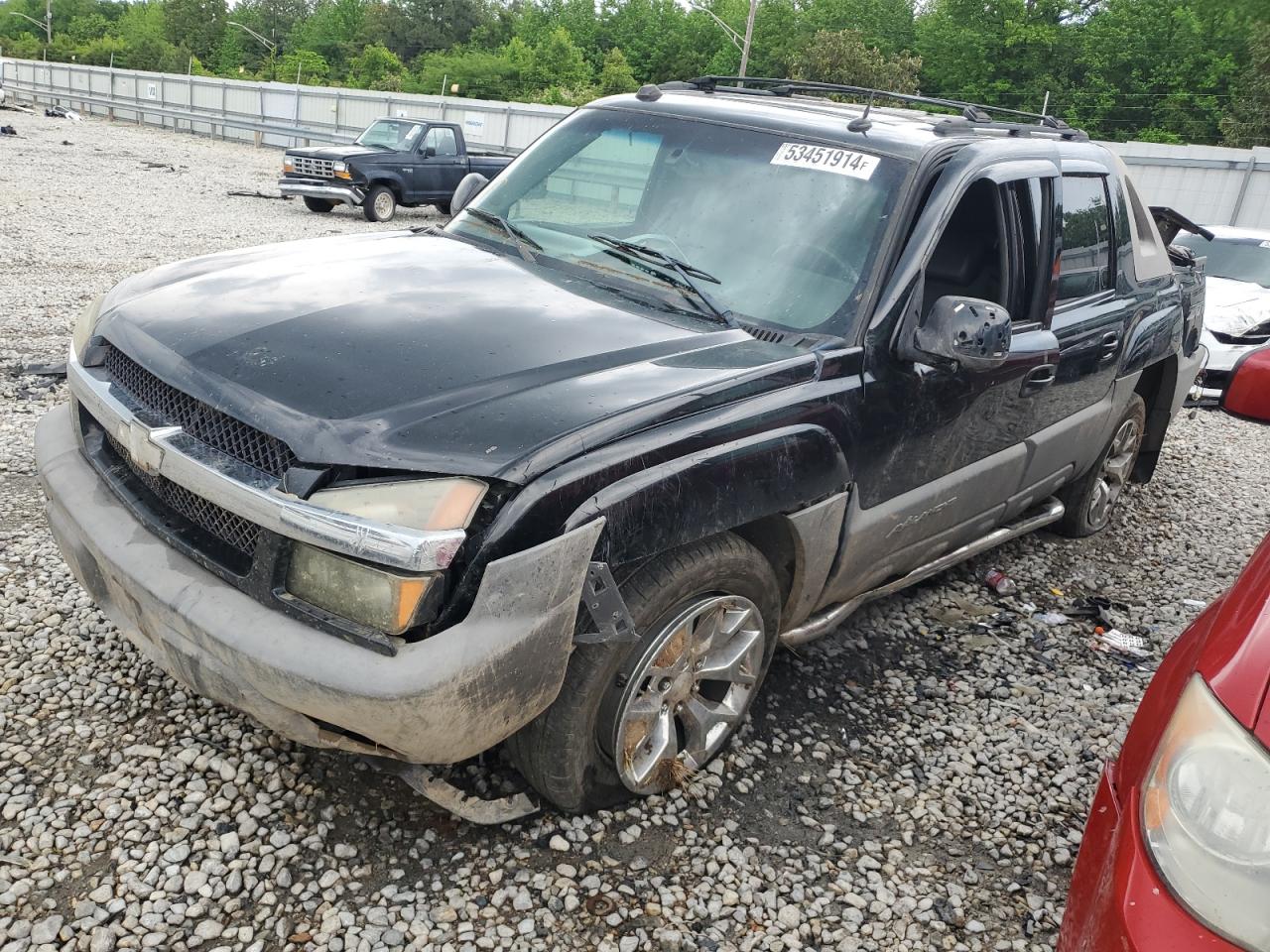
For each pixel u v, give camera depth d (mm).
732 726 3156
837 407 2961
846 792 3184
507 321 2834
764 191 3379
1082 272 4340
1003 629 4484
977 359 2990
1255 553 2117
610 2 89250
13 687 3152
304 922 2420
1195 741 1626
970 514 3932
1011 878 2920
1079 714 3850
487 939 2432
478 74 78000
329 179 16859
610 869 2707
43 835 2570
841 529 3180
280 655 2205
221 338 2643
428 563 2125
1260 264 10797
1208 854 1534
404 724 2174
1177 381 5586
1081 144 4488
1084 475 5270
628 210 3539
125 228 13055
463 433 2277
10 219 12609
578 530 2295
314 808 2770
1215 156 25969
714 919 2602
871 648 4148
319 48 103438
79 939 2299
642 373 2645
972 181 3416
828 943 2582
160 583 2422
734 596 2910
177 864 2533
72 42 104625
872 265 3129
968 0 65250
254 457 2350
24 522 4297
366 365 2502
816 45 65438
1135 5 61031
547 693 2391
